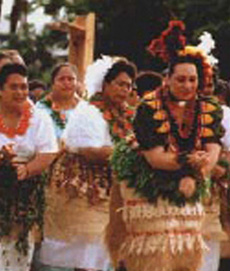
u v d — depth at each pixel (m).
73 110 11.45
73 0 24.80
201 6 22.75
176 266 9.27
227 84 11.17
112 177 9.93
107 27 24.41
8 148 9.73
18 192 9.80
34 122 9.85
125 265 9.51
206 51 9.88
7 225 9.77
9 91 9.73
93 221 10.60
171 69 9.20
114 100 10.51
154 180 9.20
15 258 9.84
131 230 9.34
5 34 25.84
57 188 10.62
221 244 11.08
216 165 10.31
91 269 10.68
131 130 10.27
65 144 10.62
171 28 9.24
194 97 9.25
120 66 10.49
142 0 23.97
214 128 9.27
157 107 9.17
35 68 25.34
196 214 9.29
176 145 9.20
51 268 10.77
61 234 10.66
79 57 14.93
